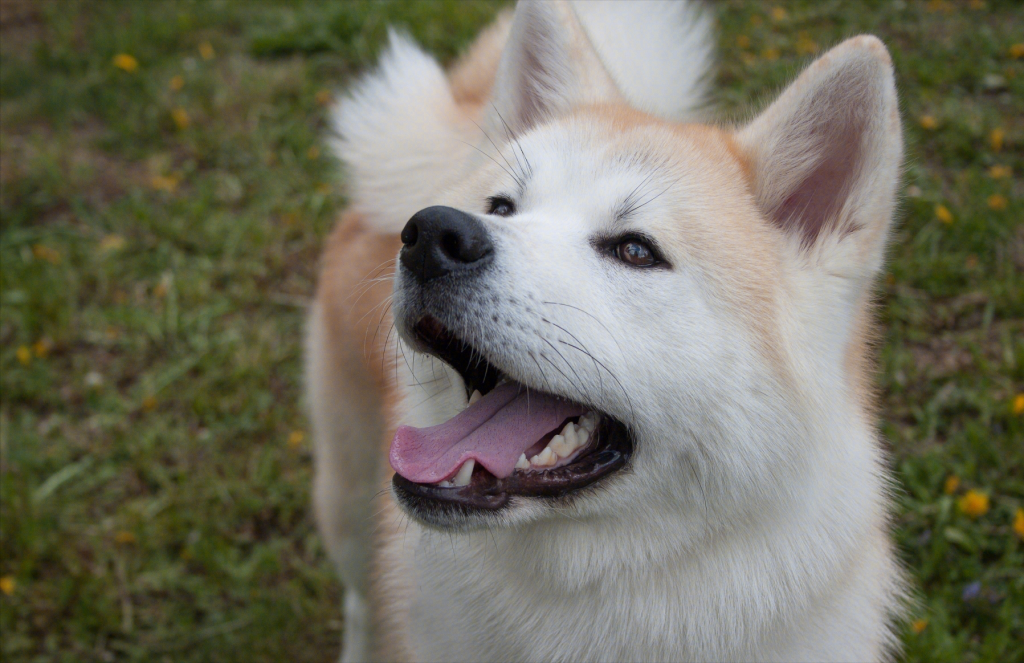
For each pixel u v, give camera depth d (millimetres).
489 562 818
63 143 1627
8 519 1106
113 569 1101
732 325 771
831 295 800
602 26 1000
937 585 1029
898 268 1239
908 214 1301
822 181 813
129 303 1364
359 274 1003
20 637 1056
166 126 1673
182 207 1489
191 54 1860
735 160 822
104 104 1726
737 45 1687
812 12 1767
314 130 1636
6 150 1640
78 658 1052
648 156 807
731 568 792
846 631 820
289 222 1464
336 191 1484
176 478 1168
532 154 834
